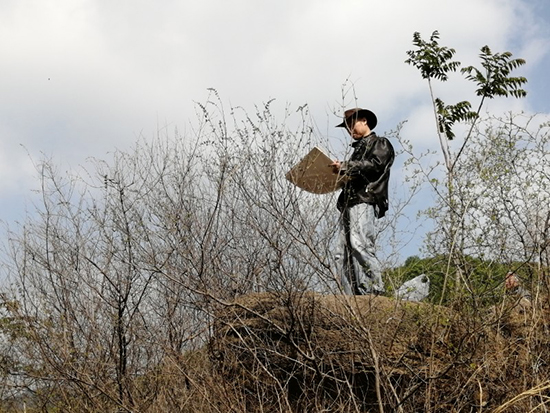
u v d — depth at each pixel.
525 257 6.80
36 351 8.02
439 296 6.87
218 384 6.79
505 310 6.48
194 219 7.93
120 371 7.92
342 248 7.28
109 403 7.81
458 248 6.79
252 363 6.93
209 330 7.23
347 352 6.36
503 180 6.90
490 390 6.11
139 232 8.35
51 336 8.01
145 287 8.22
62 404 7.81
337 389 6.37
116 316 8.09
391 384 6.11
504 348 6.27
